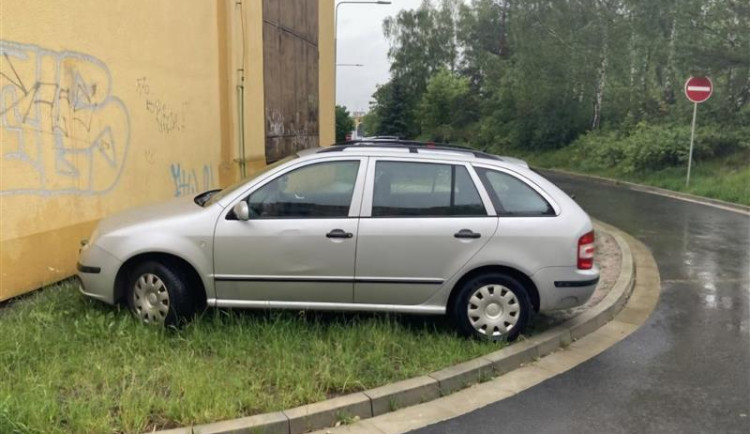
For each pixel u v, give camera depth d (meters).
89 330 5.04
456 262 5.30
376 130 74.12
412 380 4.55
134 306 5.34
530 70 35.50
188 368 4.47
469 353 5.11
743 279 8.04
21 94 6.07
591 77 31.64
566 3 32.59
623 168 23.72
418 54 65.06
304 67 15.91
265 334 5.10
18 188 6.06
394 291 5.34
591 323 6.09
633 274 8.16
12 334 4.88
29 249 6.21
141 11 8.24
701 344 5.69
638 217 13.41
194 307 5.39
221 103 11.03
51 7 6.47
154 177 8.70
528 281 5.46
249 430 3.78
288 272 5.27
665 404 4.45
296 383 4.36
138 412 3.79
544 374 4.98
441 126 57.94
